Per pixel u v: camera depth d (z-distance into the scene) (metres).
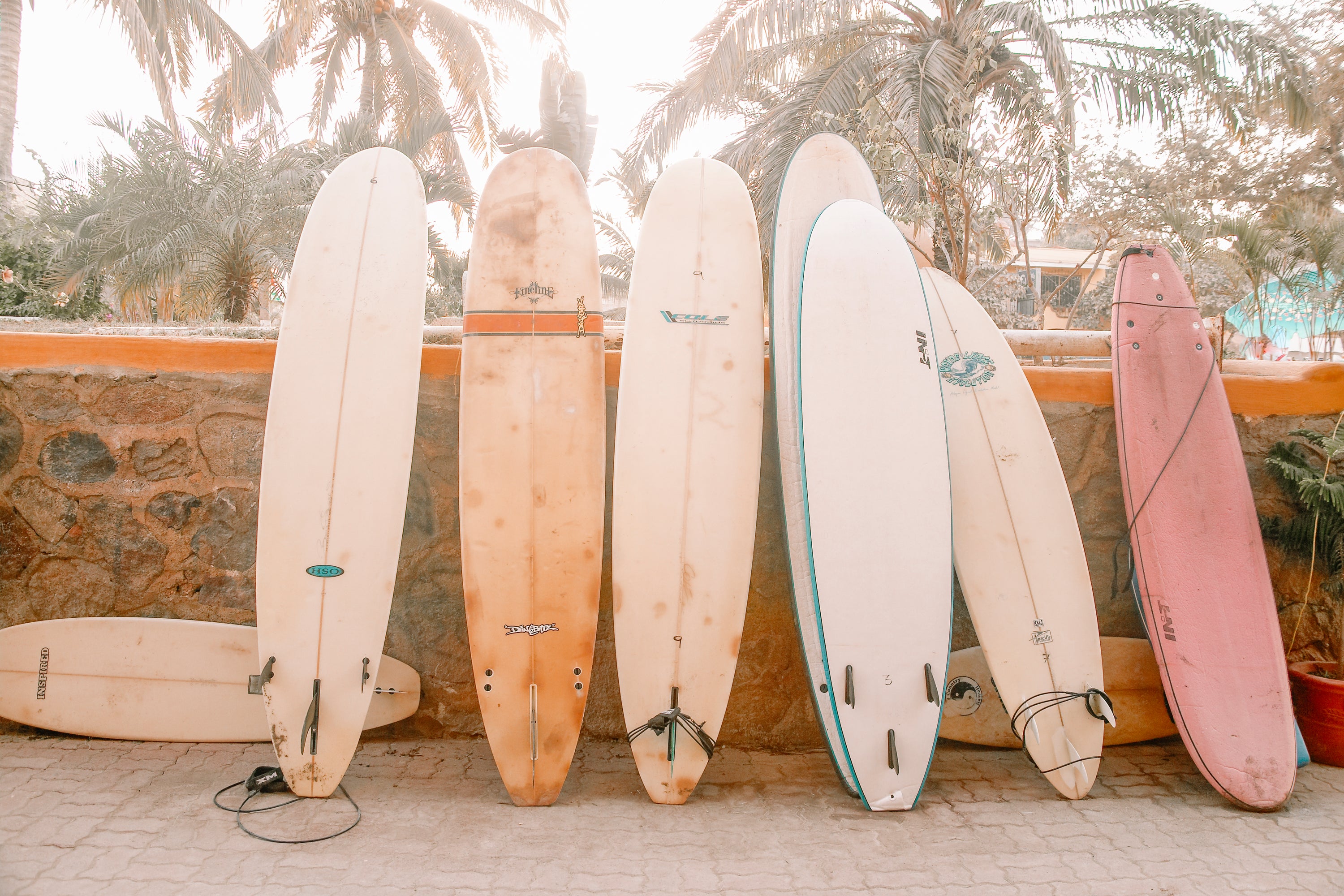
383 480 2.53
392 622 2.79
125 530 2.79
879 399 2.58
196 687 2.67
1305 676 2.72
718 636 2.52
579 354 2.67
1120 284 2.98
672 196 2.92
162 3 9.69
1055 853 2.07
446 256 10.79
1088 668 2.56
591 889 1.87
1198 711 2.49
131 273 7.18
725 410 2.70
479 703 2.57
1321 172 7.14
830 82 6.54
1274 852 2.09
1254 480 2.99
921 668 2.40
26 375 2.78
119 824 2.10
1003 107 6.74
